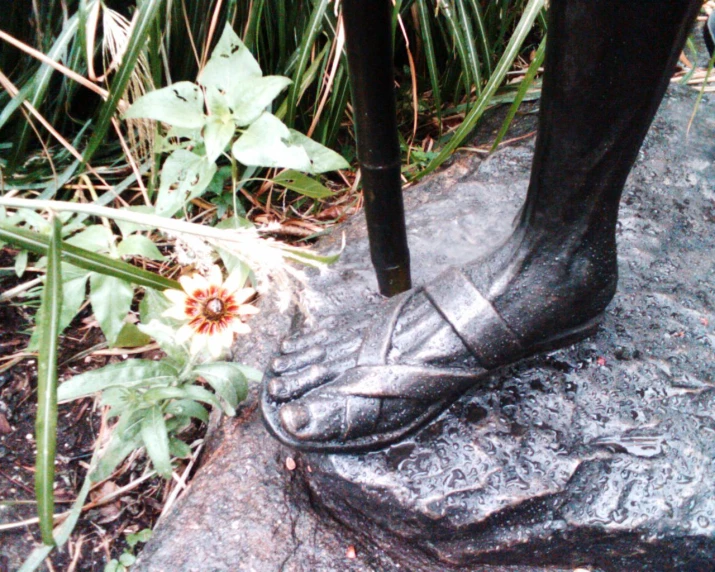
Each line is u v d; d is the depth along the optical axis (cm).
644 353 62
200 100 65
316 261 52
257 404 65
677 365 61
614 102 46
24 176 87
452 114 101
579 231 54
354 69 49
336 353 60
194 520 57
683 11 42
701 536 53
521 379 61
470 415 59
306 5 88
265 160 64
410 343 58
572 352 63
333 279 72
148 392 57
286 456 61
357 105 52
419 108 102
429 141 98
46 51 86
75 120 88
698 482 54
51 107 90
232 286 51
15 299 78
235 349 70
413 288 62
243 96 65
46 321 42
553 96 47
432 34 101
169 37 84
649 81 45
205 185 66
